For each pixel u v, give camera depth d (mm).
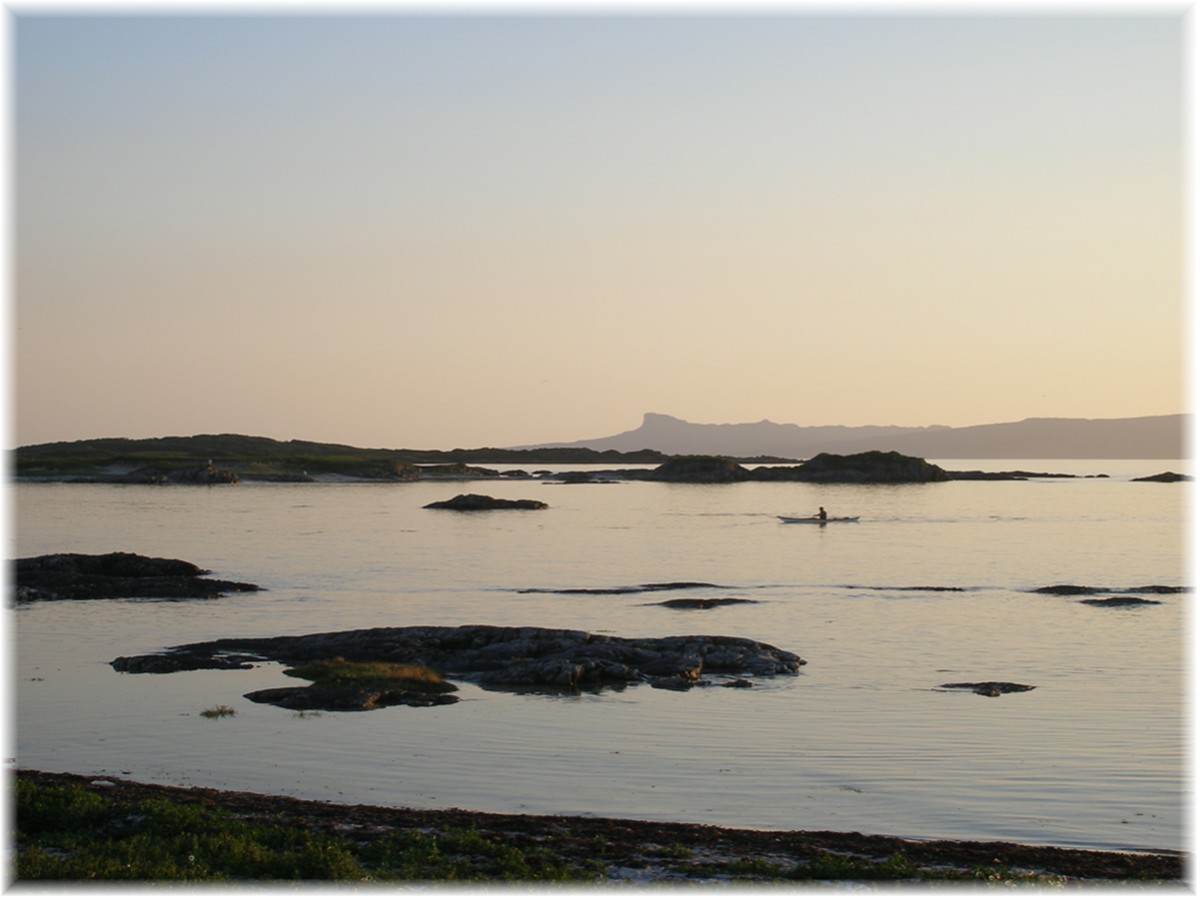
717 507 185125
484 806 27172
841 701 39188
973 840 24500
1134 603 65312
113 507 169750
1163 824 25922
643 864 20344
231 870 18844
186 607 63469
